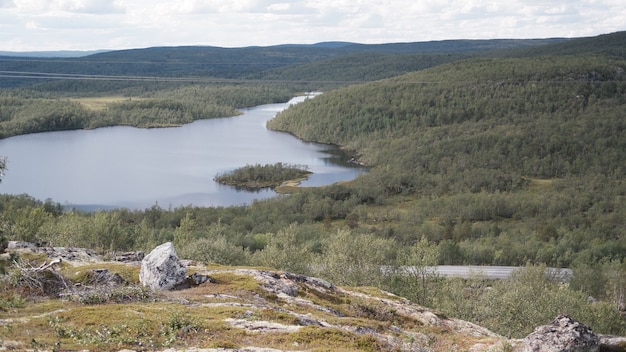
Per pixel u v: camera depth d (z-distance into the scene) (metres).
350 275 63.69
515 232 143.75
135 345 25.34
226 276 42.41
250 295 37.59
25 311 29.36
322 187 187.75
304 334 28.58
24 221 67.56
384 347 29.50
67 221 85.81
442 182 199.88
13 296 31.69
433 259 66.12
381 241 67.62
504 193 183.38
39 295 33.25
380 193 190.75
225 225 133.75
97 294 33.31
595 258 114.44
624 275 96.19
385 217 164.62
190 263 49.62
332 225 155.88
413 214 164.75
